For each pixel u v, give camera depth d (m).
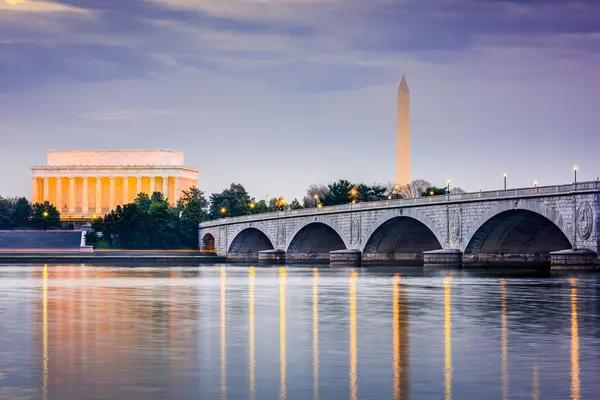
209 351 63.22
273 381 52.44
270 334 72.75
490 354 61.78
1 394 49.00
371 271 196.62
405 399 48.00
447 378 53.22
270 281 155.88
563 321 82.31
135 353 62.28
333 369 56.16
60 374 54.44
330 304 101.94
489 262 195.00
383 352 62.78
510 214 180.62
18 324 79.81
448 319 84.38
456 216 195.62
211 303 103.69
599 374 54.28
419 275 172.88
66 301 106.62
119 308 96.50
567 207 163.12
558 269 163.38
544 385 51.12
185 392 49.53
